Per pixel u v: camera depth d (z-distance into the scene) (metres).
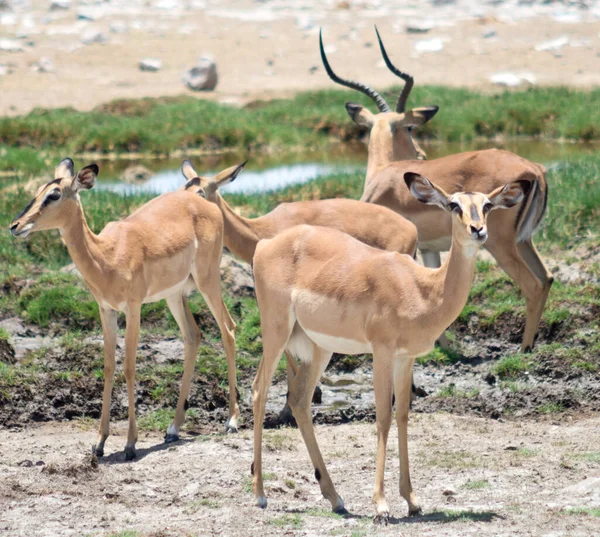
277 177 75.12
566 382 35.88
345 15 185.25
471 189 39.34
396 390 24.08
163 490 26.25
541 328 40.03
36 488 25.81
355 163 83.94
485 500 24.58
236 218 36.78
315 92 115.69
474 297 43.50
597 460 27.89
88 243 30.59
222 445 30.56
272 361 25.52
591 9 189.12
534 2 196.75
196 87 127.38
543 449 29.36
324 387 37.56
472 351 39.94
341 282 24.14
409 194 40.00
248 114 105.94
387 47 151.88
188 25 172.62
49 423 33.88
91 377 36.16
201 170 81.81
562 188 56.31
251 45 157.12
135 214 33.72
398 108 47.12
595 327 39.50
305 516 23.78
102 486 26.33
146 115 106.94
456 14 184.75
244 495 25.75
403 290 23.41
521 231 39.09
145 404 35.38
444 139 97.19
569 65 138.50
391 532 21.61
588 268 44.88
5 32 164.88
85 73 137.12
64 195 30.23
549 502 23.97
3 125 96.56
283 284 25.22
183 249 33.25
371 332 23.62
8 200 57.12
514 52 146.38
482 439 30.66
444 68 138.38
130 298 31.28
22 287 44.75
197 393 35.94
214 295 34.53
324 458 29.23
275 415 34.66
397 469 27.89
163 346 39.28
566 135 96.19
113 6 198.38
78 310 41.88
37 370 36.34
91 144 94.06
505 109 100.88
